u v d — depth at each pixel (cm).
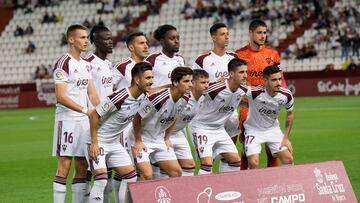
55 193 1709
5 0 8844
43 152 3144
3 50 8456
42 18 8569
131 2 8275
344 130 3575
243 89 1900
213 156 1952
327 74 6462
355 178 2123
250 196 1489
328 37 7112
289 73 6606
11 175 2467
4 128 4603
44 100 7112
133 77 1584
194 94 1786
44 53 8269
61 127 1709
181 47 7794
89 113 1600
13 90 7212
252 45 2125
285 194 1527
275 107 1922
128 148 1809
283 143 1962
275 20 7450
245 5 7681
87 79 1761
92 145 1611
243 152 2088
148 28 8000
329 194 1579
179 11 8062
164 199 1409
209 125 1927
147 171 1700
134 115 1644
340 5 7275
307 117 4438
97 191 1620
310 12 7388
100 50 1986
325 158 2611
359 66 6406
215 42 2075
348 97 6166
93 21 8144
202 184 1453
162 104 1678
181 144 1859
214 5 7900
